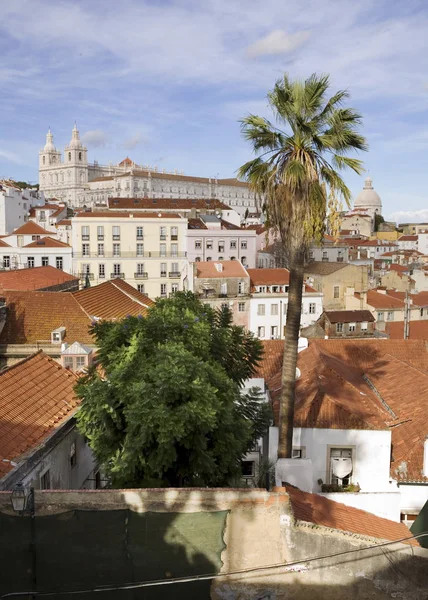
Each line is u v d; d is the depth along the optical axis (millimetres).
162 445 14430
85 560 12820
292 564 13141
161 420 14328
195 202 126562
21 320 31703
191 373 15516
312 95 17047
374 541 13336
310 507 16547
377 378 28812
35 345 30297
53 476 18688
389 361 30469
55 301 33312
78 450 21500
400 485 20750
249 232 95125
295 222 17406
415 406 23953
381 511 20547
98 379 17953
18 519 12734
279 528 13102
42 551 12812
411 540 16766
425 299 82938
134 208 117688
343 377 25016
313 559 13188
